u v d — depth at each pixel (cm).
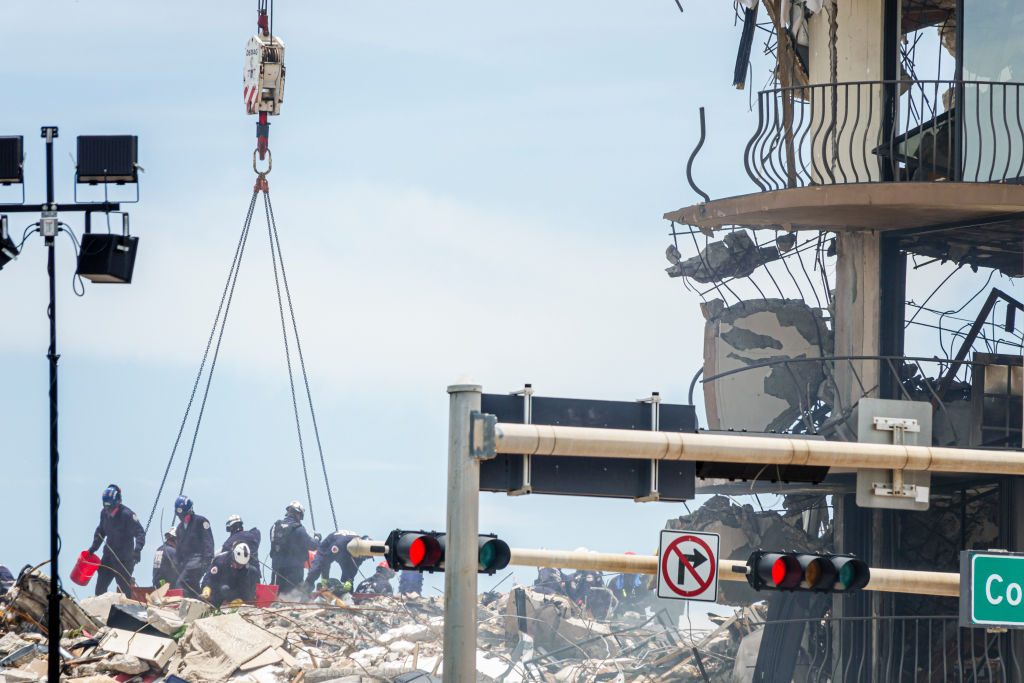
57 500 5178
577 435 3005
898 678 6850
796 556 3331
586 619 9481
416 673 6284
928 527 7350
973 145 6688
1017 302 7206
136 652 6519
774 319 7431
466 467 2991
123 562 7994
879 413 3284
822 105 6850
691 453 3044
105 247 5253
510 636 8631
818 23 7256
